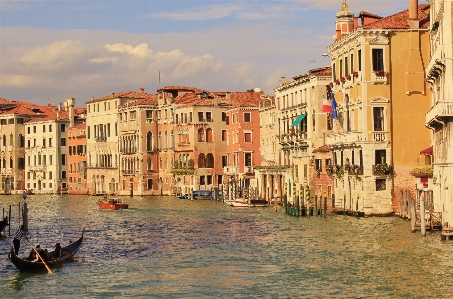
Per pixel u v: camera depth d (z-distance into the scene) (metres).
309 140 77.88
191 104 112.56
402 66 61.31
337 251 43.53
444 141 46.41
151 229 60.38
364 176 61.22
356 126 62.56
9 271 40.12
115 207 85.31
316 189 74.62
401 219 58.50
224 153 113.62
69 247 44.34
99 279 37.56
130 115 123.00
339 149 67.06
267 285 35.28
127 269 40.03
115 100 127.31
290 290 34.19
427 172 55.56
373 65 61.19
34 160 144.00
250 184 96.62
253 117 101.75
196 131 112.44
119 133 125.75
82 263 42.09
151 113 121.81
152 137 121.81
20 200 114.62
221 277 37.34
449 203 44.81
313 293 33.53
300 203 72.56
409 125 61.34
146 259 43.19
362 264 39.25
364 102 61.22
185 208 84.44
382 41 61.09
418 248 42.81
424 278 35.56
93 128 133.12
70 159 139.38
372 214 61.12
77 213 81.38
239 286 35.25
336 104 66.69
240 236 52.62
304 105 79.50
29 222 70.31
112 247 48.78
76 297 34.00
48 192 140.88
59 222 69.81
